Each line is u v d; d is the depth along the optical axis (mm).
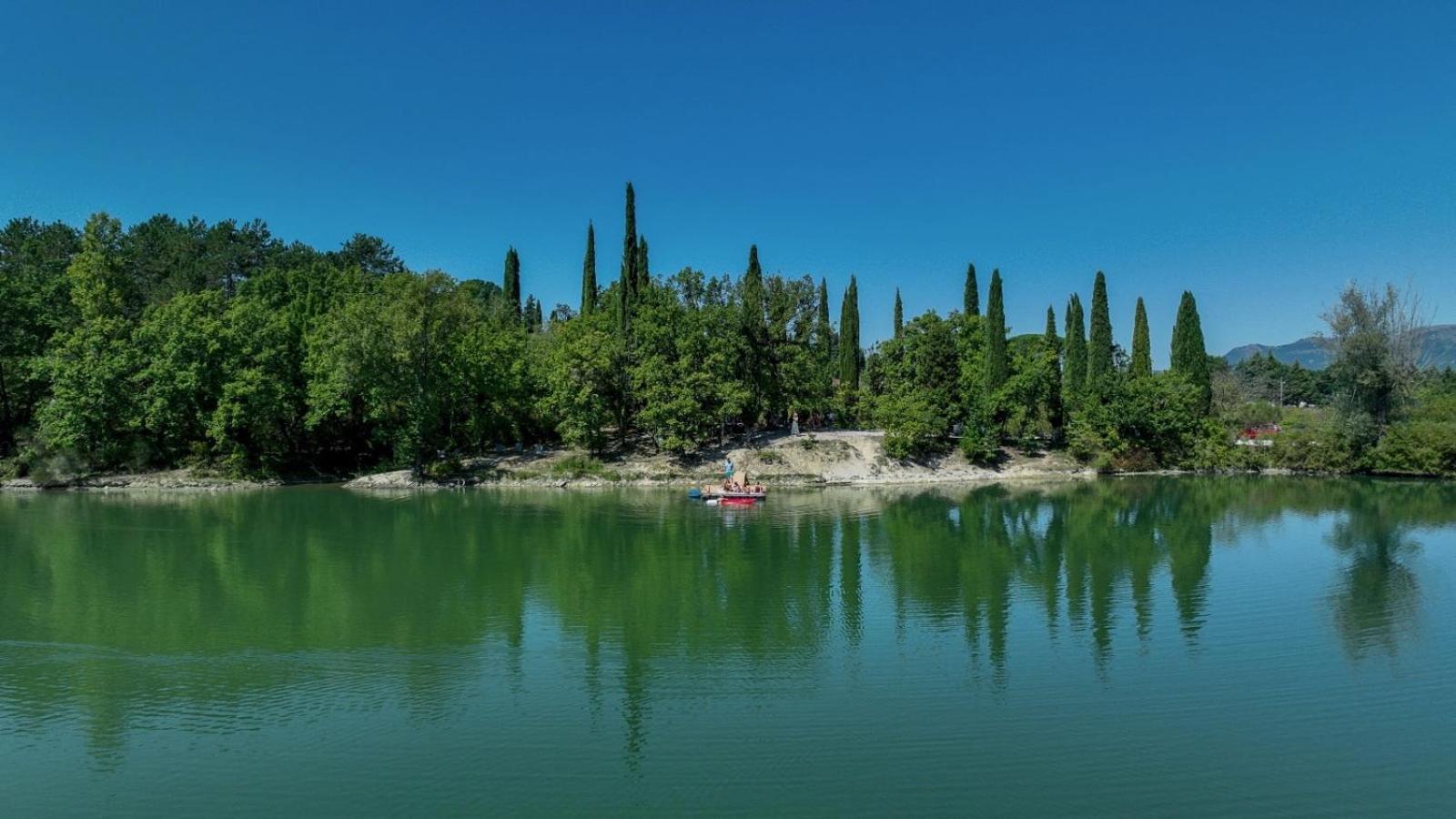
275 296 82312
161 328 71375
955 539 46875
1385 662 24781
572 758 18281
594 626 28578
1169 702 21688
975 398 87625
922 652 25797
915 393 87375
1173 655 25484
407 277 75000
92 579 35500
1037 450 91500
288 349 76125
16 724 20031
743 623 28922
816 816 15852
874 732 19703
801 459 81375
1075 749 18828
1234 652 25812
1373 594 33406
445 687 22594
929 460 85750
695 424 79500
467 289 83312
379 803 16328
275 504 60688
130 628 28016
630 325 85125
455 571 37375
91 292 70812
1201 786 17188
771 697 21906
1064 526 51969
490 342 82125
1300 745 19156
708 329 83250
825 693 22234
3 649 25797
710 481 75250
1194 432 89875
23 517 52906
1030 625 28828
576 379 79125
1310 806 16453
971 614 30250
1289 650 25969
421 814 15859
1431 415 83250
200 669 24016
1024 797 16656
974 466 86000
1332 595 33250
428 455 78938
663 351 82125
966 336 98438
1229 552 42750
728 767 17797
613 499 65438
